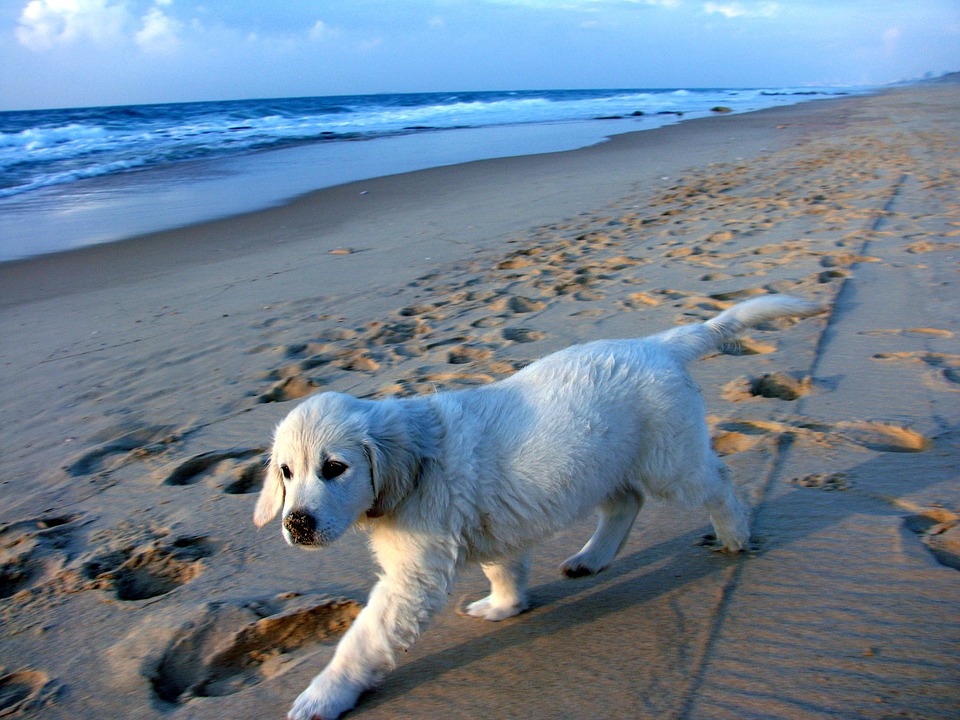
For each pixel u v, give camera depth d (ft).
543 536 2.89
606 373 3.03
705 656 2.61
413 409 2.87
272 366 6.02
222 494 4.16
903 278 6.48
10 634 3.16
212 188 16.37
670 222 9.91
